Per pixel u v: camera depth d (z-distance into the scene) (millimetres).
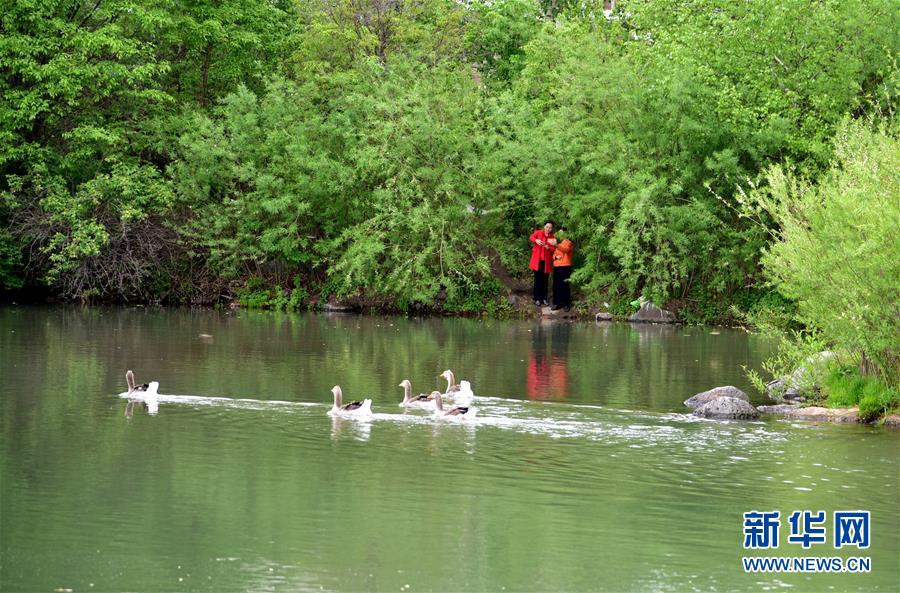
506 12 82375
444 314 64750
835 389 33094
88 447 25266
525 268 67062
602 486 22719
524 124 65375
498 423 29047
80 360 39281
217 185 65562
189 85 71125
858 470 24531
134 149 66188
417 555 18344
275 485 22281
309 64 68875
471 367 40188
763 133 58375
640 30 72062
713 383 37188
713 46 62312
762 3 59688
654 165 60875
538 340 50781
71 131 62781
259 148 65125
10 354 40438
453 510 20859
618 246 59594
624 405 32406
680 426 29266
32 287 67250
